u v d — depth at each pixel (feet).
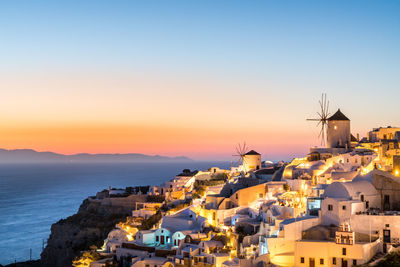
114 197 540.52
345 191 242.58
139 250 322.14
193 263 269.03
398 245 215.31
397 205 244.01
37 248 627.05
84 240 462.60
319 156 376.89
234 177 437.58
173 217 358.02
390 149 315.78
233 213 326.65
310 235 232.32
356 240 225.15
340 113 392.06
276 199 306.14
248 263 234.58
